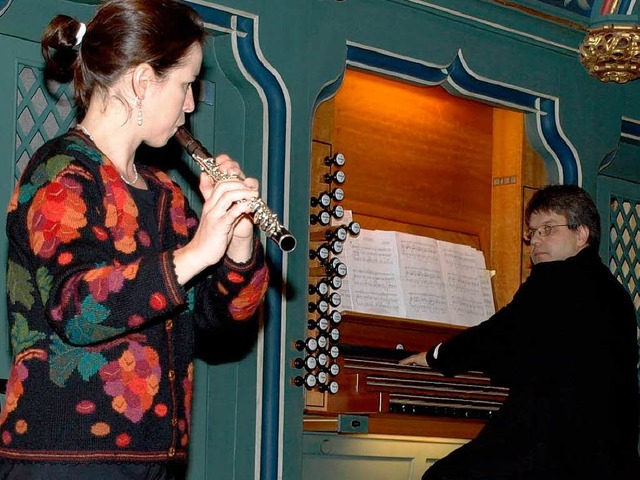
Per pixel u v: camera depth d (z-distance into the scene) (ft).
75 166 7.63
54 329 7.32
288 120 14.71
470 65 17.12
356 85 16.66
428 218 17.44
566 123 18.43
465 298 17.15
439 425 15.19
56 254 7.34
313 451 14.93
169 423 7.70
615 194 20.44
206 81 14.61
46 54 8.79
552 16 17.93
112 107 8.06
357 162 16.57
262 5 14.60
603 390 13.37
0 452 7.45
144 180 8.37
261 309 14.29
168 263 7.33
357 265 15.98
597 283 13.82
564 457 13.12
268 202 14.58
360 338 15.67
